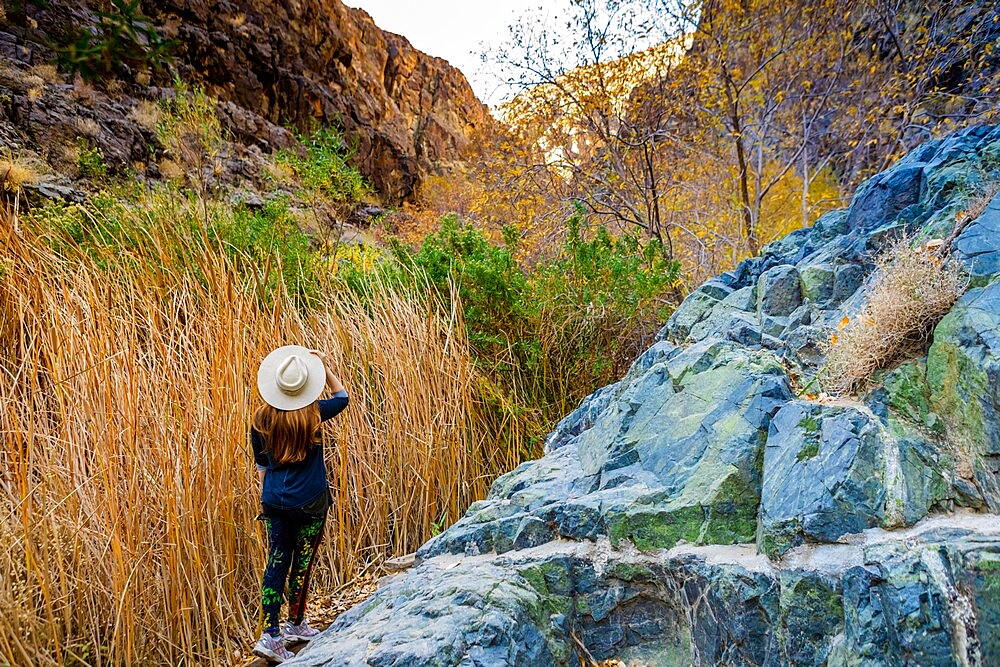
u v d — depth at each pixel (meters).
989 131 3.54
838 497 2.32
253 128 20.08
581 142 9.50
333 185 8.41
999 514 2.11
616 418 3.64
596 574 2.84
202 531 3.47
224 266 4.33
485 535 3.24
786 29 8.95
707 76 8.70
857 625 2.07
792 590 2.27
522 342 5.62
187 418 3.51
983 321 2.36
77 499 3.22
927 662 1.86
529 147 9.73
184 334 4.02
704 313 4.45
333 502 4.25
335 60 25.92
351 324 4.91
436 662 2.33
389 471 4.45
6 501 3.05
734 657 2.42
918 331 2.69
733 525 2.70
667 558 2.71
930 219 3.24
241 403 3.77
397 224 16.88
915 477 2.29
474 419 5.08
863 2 8.90
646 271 6.03
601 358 5.70
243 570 3.72
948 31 8.17
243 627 3.52
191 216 5.08
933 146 3.88
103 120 14.72
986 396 2.21
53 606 3.10
